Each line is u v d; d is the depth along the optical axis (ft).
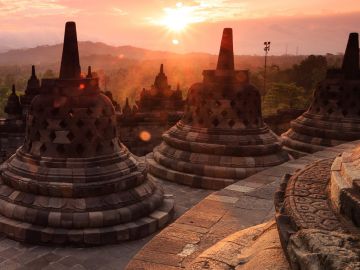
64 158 35.58
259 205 26.09
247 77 52.85
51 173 34.88
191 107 54.24
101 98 37.76
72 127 35.70
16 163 37.29
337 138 59.31
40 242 32.89
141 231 35.01
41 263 30.17
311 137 62.39
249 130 50.83
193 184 49.70
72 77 36.76
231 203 26.73
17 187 35.86
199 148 50.42
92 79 37.37
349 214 11.82
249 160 49.42
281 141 54.19
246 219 23.66
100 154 36.76
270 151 50.93
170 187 49.93
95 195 34.94
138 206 36.19
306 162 39.47
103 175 35.47
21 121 78.89
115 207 35.04
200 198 46.09
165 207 39.40
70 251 32.19
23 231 33.01
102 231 33.27
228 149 49.42
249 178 33.94
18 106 86.79
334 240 10.25
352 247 9.95
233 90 51.11
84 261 30.71
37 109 36.86
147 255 18.67
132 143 79.20
